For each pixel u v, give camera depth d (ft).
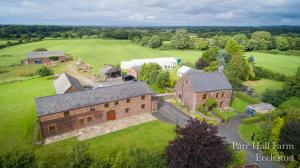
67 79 195.72
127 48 536.01
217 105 187.42
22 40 602.03
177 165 80.79
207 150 80.12
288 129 112.68
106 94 158.51
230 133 147.02
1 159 77.87
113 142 131.64
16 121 156.97
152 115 171.01
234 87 231.30
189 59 408.26
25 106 183.21
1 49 492.13
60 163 103.55
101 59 405.18
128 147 125.70
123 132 144.25
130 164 83.41
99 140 134.10
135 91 167.94
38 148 125.39
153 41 540.93
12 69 328.70
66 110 139.85
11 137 136.56
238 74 241.35
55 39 652.48
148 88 175.11
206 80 183.93
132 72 279.69
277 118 126.82
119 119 163.22
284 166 113.39
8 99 199.41
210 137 82.58
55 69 325.42
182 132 87.35
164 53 475.72
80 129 147.84
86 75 295.48
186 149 80.94
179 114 173.58
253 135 138.21
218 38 520.83
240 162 107.34
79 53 458.50
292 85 187.93
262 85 259.19
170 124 156.46
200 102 178.60
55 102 141.90
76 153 85.51
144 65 259.39
